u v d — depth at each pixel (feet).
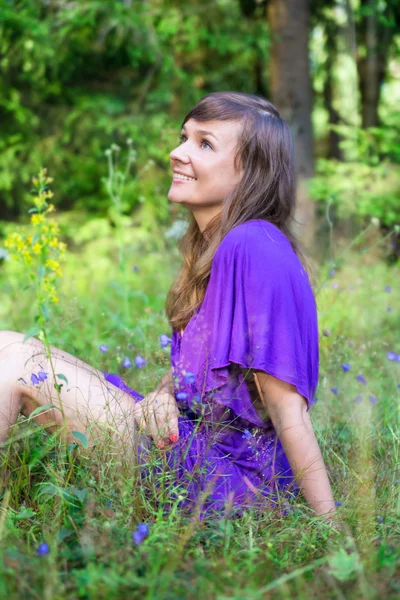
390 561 5.10
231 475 6.19
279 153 6.90
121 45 27.02
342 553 4.94
